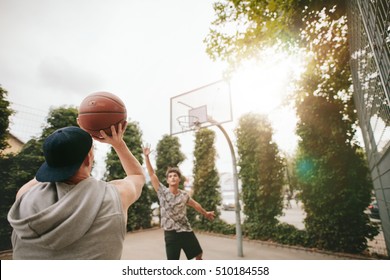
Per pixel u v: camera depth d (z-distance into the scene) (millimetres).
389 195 2744
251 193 7414
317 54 4117
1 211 5570
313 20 3553
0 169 5641
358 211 5168
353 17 2846
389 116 1991
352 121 5281
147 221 9766
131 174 1191
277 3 3389
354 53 3312
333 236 5430
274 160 7164
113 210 913
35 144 6168
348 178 5254
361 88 3271
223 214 15617
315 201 5684
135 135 10188
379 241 6047
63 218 810
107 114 1464
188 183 11555
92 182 957
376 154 3127
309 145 5699
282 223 6762
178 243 3355
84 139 964
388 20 1536
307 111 5637
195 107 7418
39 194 904
